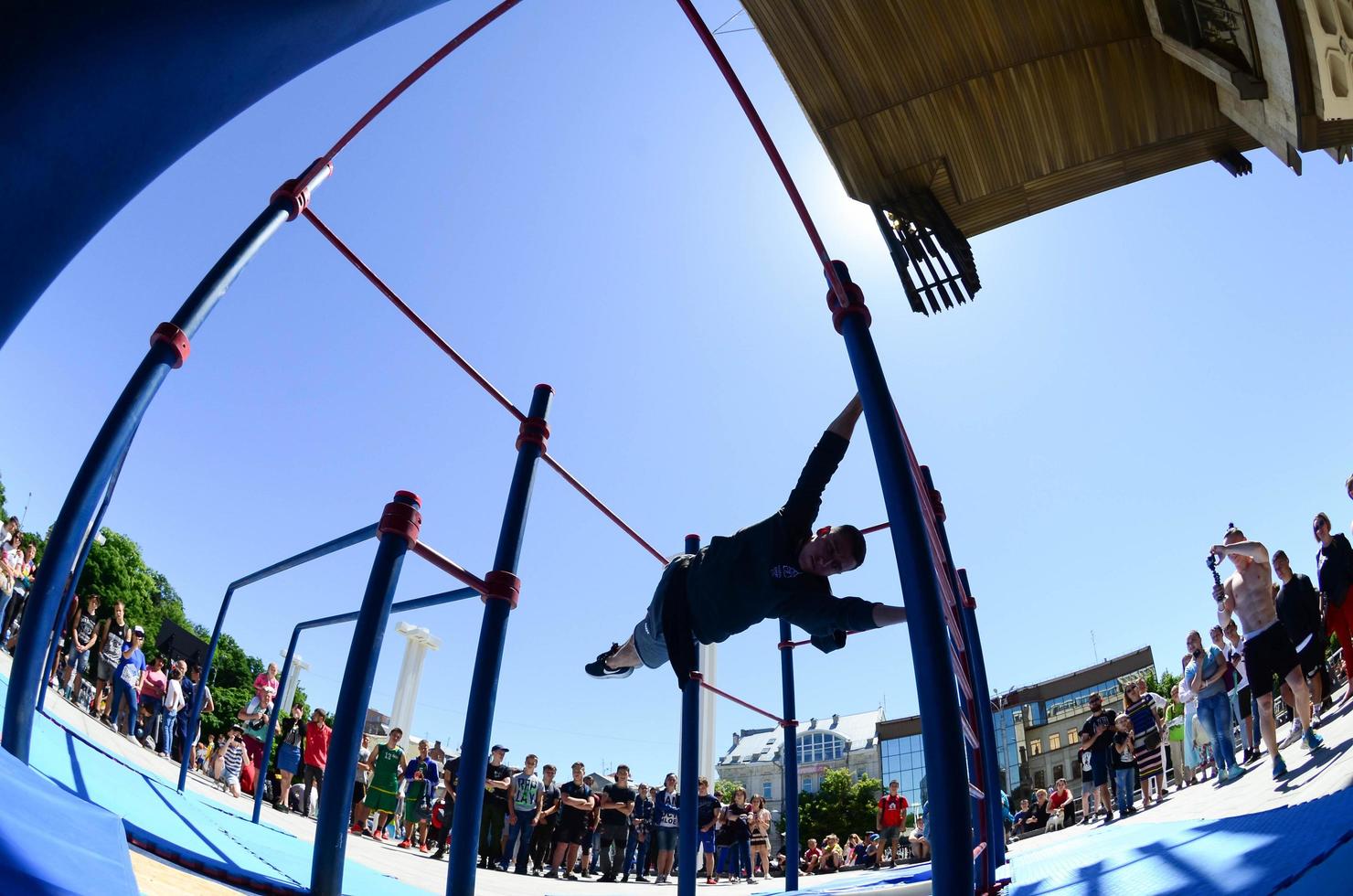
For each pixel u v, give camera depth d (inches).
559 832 332.8
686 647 117.5
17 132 33.3
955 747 61.4
